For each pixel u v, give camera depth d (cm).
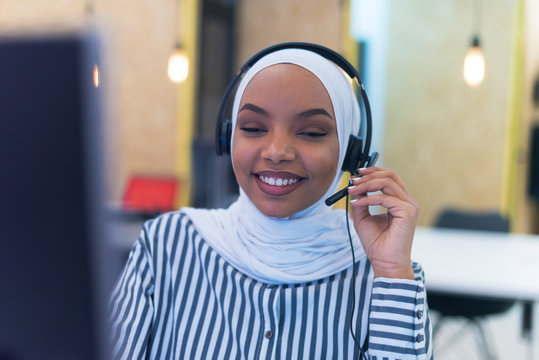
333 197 91
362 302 93
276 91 85
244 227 96
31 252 39
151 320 96
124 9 538
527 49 496
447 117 530
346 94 91
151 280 99
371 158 96
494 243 283
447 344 328
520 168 503
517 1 495
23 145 37
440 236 303
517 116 501
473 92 518
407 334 85
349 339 91
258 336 92
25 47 36
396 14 539
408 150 546
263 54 95
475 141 521
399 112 547
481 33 511
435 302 275
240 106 91
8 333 41
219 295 95
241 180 91
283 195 88
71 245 39
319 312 92
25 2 534
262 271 92
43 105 37
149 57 538
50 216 38
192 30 526
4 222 39
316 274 93
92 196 37
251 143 88
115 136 37
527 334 245
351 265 95
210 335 94
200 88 545
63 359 41
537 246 275
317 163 86
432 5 528
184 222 102
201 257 97
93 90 36
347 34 524
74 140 37
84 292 39
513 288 198
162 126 539
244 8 563
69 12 532
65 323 40
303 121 85
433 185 538
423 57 535
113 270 40
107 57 36
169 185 392
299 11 540
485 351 288
